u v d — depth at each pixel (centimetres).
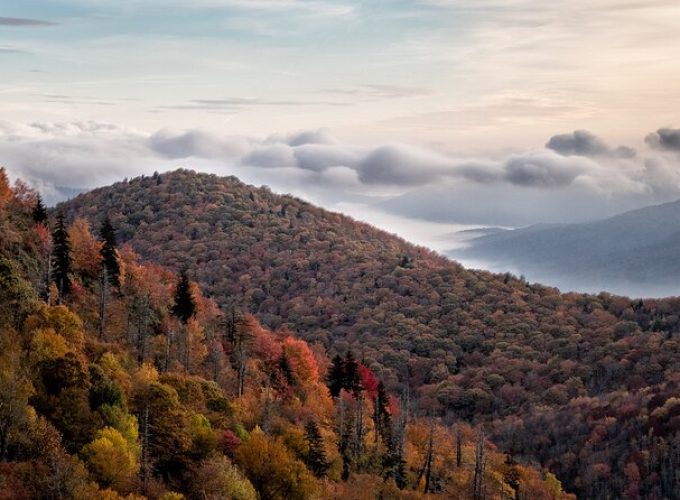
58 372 7806
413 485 10794
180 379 9319
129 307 11075
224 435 8775
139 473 7494
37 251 10675
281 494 8519
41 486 6506
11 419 6838
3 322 8488
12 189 12231
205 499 7569
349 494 9188
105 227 11662
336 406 12012
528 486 12500
